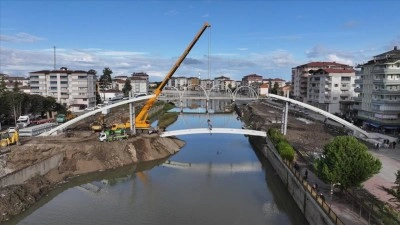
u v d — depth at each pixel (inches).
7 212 1790.1
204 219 1770.4
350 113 4606.3
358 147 1611.7
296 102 3260.3
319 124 3981.3
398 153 2642.7
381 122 3597.4
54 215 1824.6
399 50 3895.2
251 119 5064.0
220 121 5452.8
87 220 1756.9
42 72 6176.2
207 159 3122.5
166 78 3558.1
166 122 4990.2
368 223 1328.7
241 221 1752.0
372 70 3865.7
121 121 4249.5
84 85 6141.7
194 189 2261.3
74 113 5285.4
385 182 1897.1
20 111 4133.9
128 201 2032.5
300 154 2630.4
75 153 2731.3
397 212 1360.7
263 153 3267.7
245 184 2379.4
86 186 2332.7
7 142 2765.7
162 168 2807.6
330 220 1366.9
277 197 2119.8
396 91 3521.2
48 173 2412.6
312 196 1627.7
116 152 2874.0
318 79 5561.0
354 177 1546.5
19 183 2086.6
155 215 1818.4
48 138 3097.9
